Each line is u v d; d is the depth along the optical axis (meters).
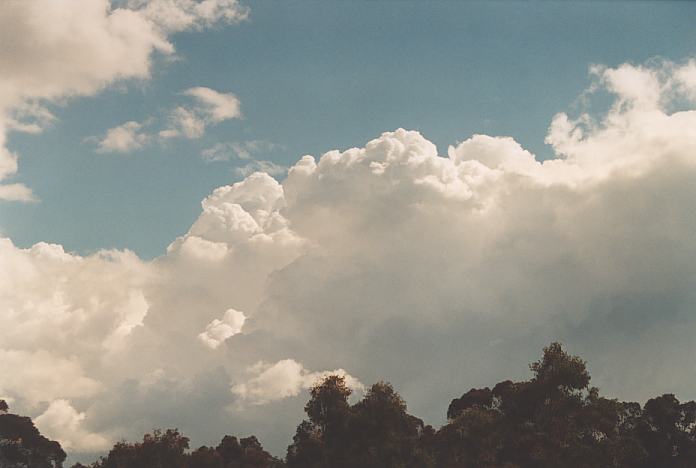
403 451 88.25
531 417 90.69
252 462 131.50
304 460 95.88
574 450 83.50
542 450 84.19
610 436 86.81
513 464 83.88
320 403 92.19
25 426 157.38
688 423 112.19
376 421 88.31
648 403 114.88
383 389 90.81
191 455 125.06
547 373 89.75
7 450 152.75
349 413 90.00
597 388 89.25
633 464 108.75
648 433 111.88
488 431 90.75
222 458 131.50
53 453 158.25
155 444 109.88
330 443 90.38
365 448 88.19
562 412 87.06
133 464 108.88
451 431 93.44
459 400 118.19
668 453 110.81
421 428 112.56
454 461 91.31
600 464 84.25
